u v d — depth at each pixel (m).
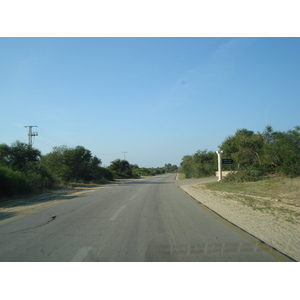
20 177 20.50
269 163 25.48
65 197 18.81
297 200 13.52
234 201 14.15
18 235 7.58
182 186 29.16
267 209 11.33
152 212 11.41
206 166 51.47
